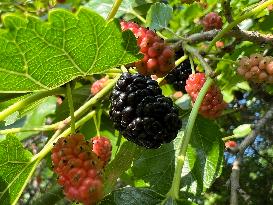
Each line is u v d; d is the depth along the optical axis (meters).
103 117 0.15
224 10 0.12
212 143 0.12
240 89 0.21
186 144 0.09
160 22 0.14
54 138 0.11
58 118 0.15
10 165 0.10
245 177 0.35
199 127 0.12
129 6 0.16
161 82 0.14
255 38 0.12
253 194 0.33
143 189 0.09
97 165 0.09
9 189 0.10
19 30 0.07
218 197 0.31
